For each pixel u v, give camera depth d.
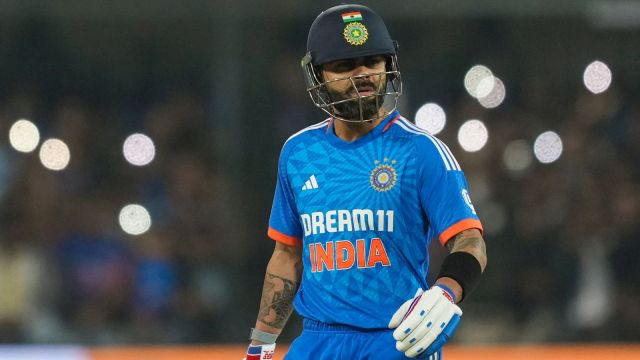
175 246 32.81
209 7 33.16
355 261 12.62
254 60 34.00
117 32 35.69
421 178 12.44
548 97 35.53
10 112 35.03
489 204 32.91
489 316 31.16
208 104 35.34
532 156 34.25
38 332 31.09
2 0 33.44
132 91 35.97
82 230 33.09
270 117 33.75
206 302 31.92
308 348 12.88
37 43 35.50
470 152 33.84
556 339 31.00
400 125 12.84
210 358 20.52
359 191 12.62
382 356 12.45
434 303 11.13
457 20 34.72
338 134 13.11
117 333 31.56
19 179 33.75
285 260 13.95
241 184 33.28
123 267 32.59
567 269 31.98
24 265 31.72
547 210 32.97
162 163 34.72
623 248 32.41
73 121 35.16
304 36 34.22
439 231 12.29
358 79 12.58
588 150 34.56
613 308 31.61
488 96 34.62
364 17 12.72
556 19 35.09
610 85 35.84
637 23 34.31
